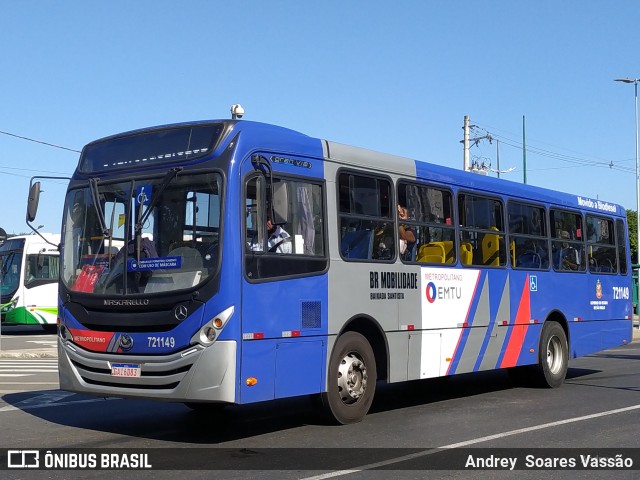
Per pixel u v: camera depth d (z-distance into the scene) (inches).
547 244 542.9
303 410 426.6
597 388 538.0
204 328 313.7
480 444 334.6
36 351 838.5
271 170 335.6
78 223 358.6
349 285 377.7
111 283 338.0
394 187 414.6
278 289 337.7
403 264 413.7
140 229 334.6
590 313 585.3
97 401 462.6
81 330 343.3
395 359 404.5
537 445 333.4
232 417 403.9
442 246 445.4
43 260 1128.2
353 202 387.2
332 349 366.6
